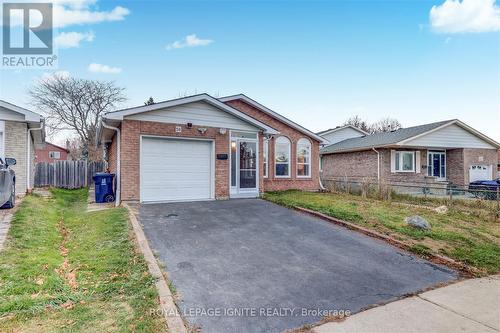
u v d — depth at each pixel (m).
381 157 18.95
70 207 10.50
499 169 26.50
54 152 37.56
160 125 10.44
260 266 5.05
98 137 13.98
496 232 7.71
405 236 6.84
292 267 5.07
